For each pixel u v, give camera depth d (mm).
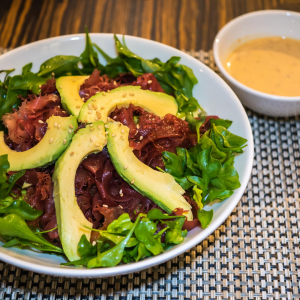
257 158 541
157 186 422
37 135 441
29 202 431
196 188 428
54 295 449
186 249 395
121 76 518
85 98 465
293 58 595
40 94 475
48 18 643
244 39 604
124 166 423
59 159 422
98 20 646
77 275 383
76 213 411
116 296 450
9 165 422
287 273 467
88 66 526
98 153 437
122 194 433
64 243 402
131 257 409
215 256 472
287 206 507
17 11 648
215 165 431
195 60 509
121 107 460
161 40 628
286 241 484
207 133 462
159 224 425
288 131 564
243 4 681
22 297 448
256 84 573
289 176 529
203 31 642
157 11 662
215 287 458
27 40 616
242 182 433
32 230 422
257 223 495
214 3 680
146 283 457
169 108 473
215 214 427
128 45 522
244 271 466
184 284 458
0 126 473
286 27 604
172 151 450
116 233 405
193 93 514
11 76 503
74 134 430
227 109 490
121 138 431
